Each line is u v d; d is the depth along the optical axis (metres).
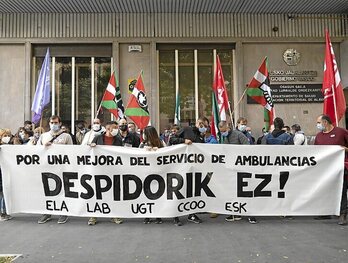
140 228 6.43
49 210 6.75
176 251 5.15
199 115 14.32
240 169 6.70
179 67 14.38
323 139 6.93
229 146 6.71
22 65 14.05
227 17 14.17
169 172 6.65
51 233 6.14
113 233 6.12
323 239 5.67
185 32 14.08
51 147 6.77
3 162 6.82
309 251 5.10
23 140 8.95
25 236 5.98
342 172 6.64
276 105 14.17
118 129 7.46
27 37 13.92
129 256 4.97
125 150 6.67
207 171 6.70
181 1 12.94
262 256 4.91
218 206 6.68
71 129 14.12
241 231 6.16
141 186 6.65
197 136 8.25
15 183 6.80
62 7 13.37
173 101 14.32
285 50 14.34
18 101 14.00
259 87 8.89
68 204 6.71
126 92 14.09
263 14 14.23
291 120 14.16
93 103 14.23
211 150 6.71
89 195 6.68
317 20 14.38
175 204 6.60
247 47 14.30
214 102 8.48
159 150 6.65
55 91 14.19
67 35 13.96
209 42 14.16
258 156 6.71
